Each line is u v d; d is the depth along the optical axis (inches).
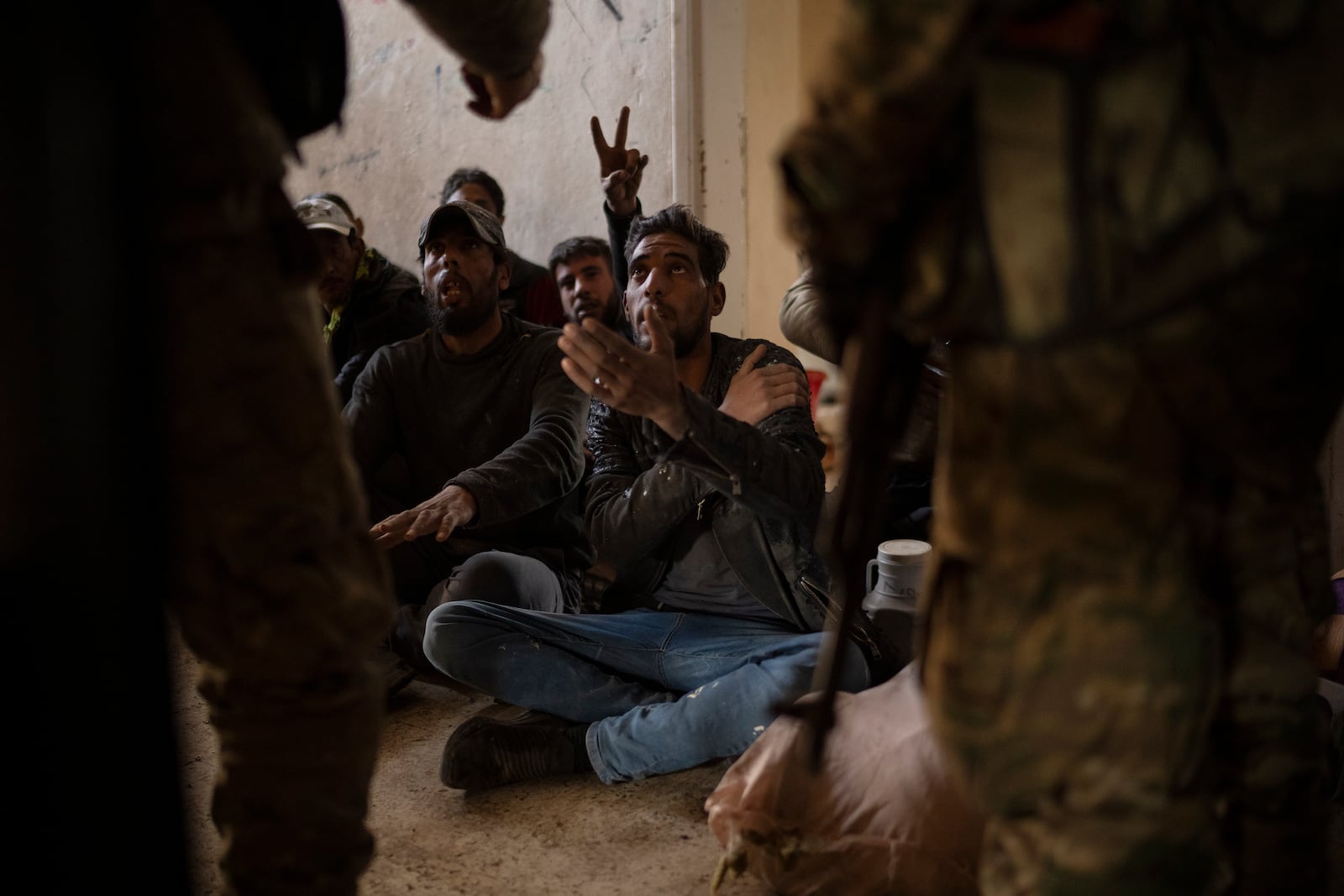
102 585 31.4
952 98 28.5
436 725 78.7
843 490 33.6
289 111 39.1
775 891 54.2
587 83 147.4
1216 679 30.5
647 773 65.7
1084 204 28.2
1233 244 28.7
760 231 141.6
